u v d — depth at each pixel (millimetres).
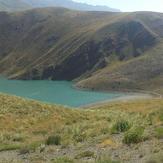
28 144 23750
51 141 23344
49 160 18219
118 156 16156
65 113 53469
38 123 48031
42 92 179375
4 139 31656
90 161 15719
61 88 198000
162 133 18641
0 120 47219
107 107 92062
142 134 19172
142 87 186250
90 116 52750
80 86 198625
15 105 53531
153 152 15547
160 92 172000
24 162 18734
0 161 19453
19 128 43781
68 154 19078
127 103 96750
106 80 197500
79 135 25078
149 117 28578
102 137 22672
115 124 25281
